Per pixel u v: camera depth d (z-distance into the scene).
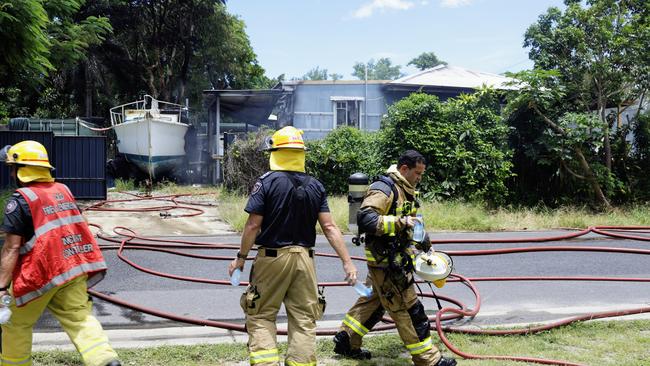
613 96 17.02
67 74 31.50
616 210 15.66
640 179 17.02
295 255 3.65
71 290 3.71
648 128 17.00
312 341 3.62
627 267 8.77
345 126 18.08
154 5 32.50
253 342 3.54
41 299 3.60
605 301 6.61
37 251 3.56
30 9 10.80
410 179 4.29
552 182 16.78
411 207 4.21
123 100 36.91
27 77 13.73
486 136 16.27
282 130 3.87
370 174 16.72
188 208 15.77
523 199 16.75
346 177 17.05
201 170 27.78
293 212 3.67
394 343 4.89
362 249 10.10
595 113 17.44
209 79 38.19
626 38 16.11
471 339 5.01
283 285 3.64
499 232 12.84
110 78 35.19
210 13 33.28
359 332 4.50
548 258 9.48
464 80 25.11
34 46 11.48
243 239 3.66
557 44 16.94
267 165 17.64
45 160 3.77
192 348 4.70
